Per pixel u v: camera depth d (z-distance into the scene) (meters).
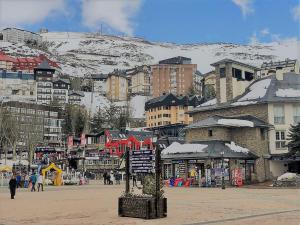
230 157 49.97
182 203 23.78
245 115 57.75
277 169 55.19
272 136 55.69
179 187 47.94
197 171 51.81
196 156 50.97
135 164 17.78
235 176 48.97
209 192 36.09
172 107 156.00
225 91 61.41
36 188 46.62
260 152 53.94
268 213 17.86
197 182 49.88
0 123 89.94
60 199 28.38
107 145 80.44
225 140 54.28
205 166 51.12
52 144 133.62
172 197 29.20
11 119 98.75
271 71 100.38
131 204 17.17
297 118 56.50
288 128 56.00
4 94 194.25
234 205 22.14
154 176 17.23
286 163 55.97
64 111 149.38
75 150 88.25
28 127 100.94
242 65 63.69
